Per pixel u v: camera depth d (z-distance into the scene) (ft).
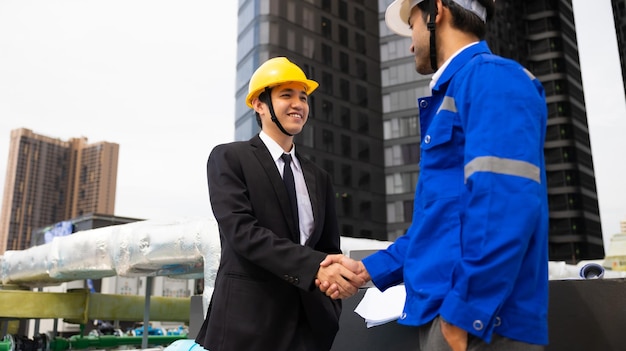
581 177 216.74
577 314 6.94
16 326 32.86
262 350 5.61
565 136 219.20
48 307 23.75
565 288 7.04
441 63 5.04
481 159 3.88
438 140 4.48
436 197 4.40
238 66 154.30
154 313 29.91
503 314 3.87
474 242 3.79
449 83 4.66
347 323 7.95
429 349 4.21
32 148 548.72
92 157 566.36
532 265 3.97
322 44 153.79
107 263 17.78
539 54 231.30
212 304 5.98
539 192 3.86
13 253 25.45
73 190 562.66
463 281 3.78
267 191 6.15
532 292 3.98
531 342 3.90
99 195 549.54
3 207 523.29
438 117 4.58
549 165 219.00
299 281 5.46
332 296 5.47
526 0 237.66
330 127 148.25
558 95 224.53
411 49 5.53
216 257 13.39
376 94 166.50
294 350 5.77
